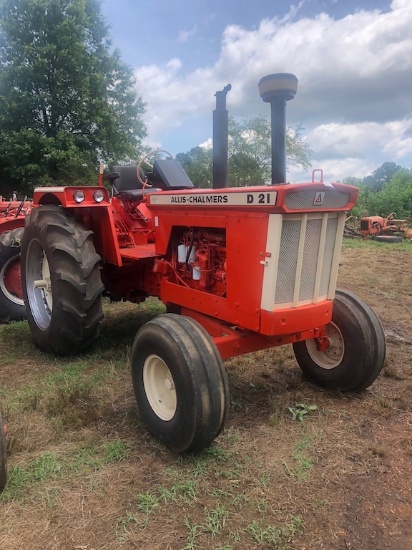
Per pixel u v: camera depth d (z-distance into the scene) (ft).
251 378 13.11
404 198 82.43
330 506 7.91
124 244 15.58
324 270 10.58
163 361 9.32
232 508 7.82
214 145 11.27
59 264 13.20
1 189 81.56
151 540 7.11
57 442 9.73
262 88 9.78
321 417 10.87
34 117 77.51
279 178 9.86
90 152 79.25
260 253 9.59
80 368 13.67
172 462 9.10
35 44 75.31
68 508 7.75
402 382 12.93
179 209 11.85
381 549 7.04
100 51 84.12
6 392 12.03
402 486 8.46
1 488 8.01
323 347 12.00
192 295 11.82
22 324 18.42
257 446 9.63
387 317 20.17
